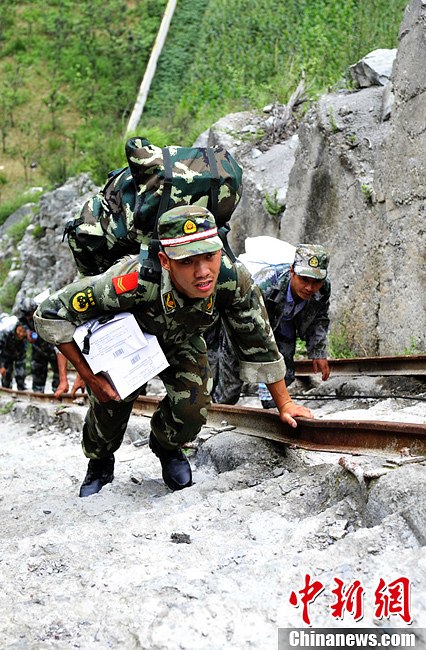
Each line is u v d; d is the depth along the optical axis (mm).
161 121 28438
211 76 27703
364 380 8031
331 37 20953
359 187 9953
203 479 5160
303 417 4875
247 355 4793
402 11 17516
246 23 28031
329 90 12688
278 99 17359
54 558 3637
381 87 11320
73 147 32281
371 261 9570
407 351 8570
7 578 3432
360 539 3225
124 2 38531
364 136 10297
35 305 11680
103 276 4273
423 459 3766
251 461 5176
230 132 16250
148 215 4180
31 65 36969
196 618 2771
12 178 31719
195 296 3969
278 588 2914
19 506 5031
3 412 12250
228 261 4430
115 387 4340
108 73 35500
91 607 3025
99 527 4152
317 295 6910
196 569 3307
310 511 4082
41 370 12156
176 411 4723
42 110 34750
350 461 3918
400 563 2922
